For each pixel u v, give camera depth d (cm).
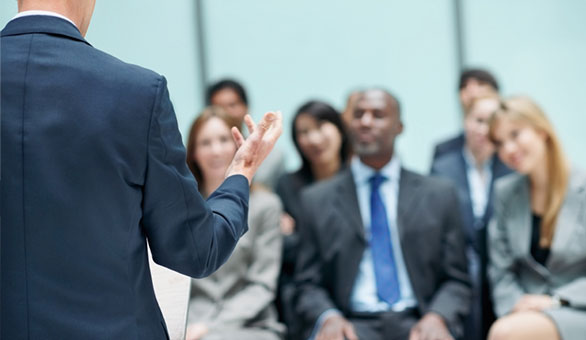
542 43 544
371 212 348
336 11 541
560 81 543
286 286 379
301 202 360
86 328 138
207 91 466
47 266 138
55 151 139
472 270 382
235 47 537
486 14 544
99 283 140
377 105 351
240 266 345
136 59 525
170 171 145
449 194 351
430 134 541
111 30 523
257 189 364
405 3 543
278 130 172
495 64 545
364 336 328
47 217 138
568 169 339
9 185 138
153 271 183
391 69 542
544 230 340
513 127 339
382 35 541
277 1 538
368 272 342
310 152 416
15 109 140
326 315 333
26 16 148
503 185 355
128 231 142
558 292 324
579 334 308
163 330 150
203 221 148
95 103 141
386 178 353
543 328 310
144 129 142
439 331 319
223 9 536
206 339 320
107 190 140
